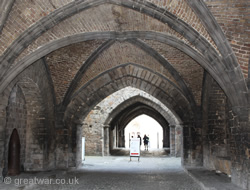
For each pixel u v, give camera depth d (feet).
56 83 37.55
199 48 23.91
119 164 47.96
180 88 38.96
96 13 25.58
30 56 25.82
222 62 23.48
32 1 22.34
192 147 40.14
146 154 72.33
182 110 40.88
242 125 23.35
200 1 21.31
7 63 24.43
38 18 23.45
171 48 33.30
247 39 22.35
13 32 23.57
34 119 36.17
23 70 26.96
